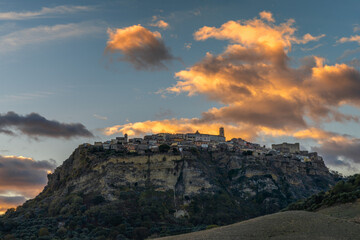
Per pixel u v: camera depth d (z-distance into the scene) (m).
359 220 142.88
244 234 115.06
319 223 116.88
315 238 106.62
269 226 117.12
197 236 125.06
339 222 119.06
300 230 112.19
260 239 109.69
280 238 108.25
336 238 106.62
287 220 119.56
